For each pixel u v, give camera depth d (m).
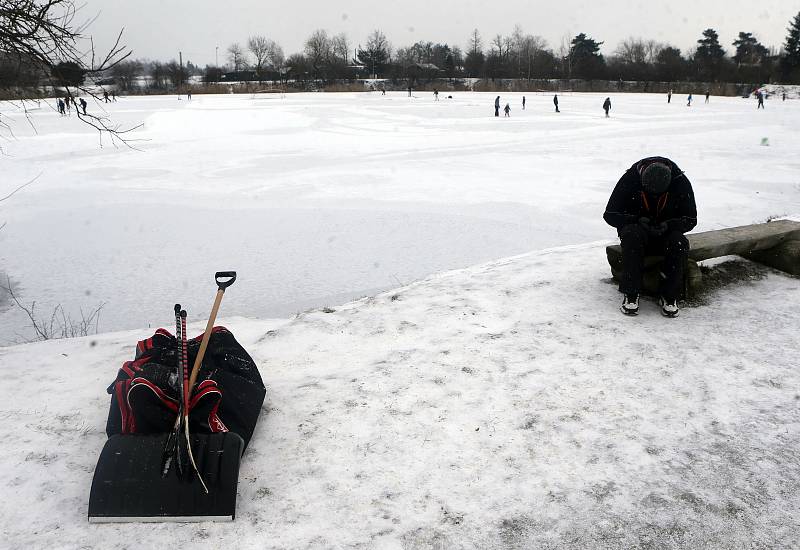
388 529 3.14
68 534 3.10
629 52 122.50
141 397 3.43
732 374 4.61
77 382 4.82
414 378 4.64
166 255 15.20
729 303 5.87
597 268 7.01
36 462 3.70
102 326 10.83
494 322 5.65
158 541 3.05
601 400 4.30
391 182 24.06
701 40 126.31
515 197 20.91
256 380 4.12
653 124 45.41
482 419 4.09
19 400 4.50
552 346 5.11
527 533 3.11
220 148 35.16
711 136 37.38
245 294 12.18
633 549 3.00
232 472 3.22
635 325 5.45
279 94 87.19
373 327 5.68
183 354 3.44
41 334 10.46
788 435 3.88
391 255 14.70
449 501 3.34
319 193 22.22
